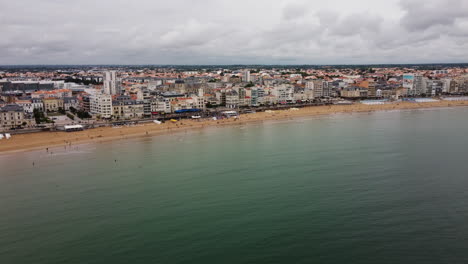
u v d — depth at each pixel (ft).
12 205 413.18
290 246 312.91
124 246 319.47
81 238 335.26
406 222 349.61
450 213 366.84
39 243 328.70
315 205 391.04
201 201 410.31
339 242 317.22
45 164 578.66
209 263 291.79
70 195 439.63
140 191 447.42
